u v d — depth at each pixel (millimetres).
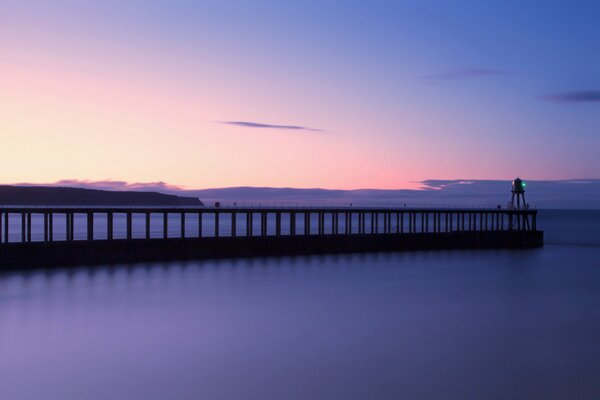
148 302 28234
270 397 16281
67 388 16750
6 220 40031
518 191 66375
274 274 38156
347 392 16672
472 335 22812
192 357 19578
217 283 34094
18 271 36219
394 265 44188
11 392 16422
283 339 21938
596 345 21500
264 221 53094
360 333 22969
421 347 21078
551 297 31188
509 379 17812
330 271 40219
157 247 42438
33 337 21703
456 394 16609
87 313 25609
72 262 39000
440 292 32469
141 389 16734
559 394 16688
